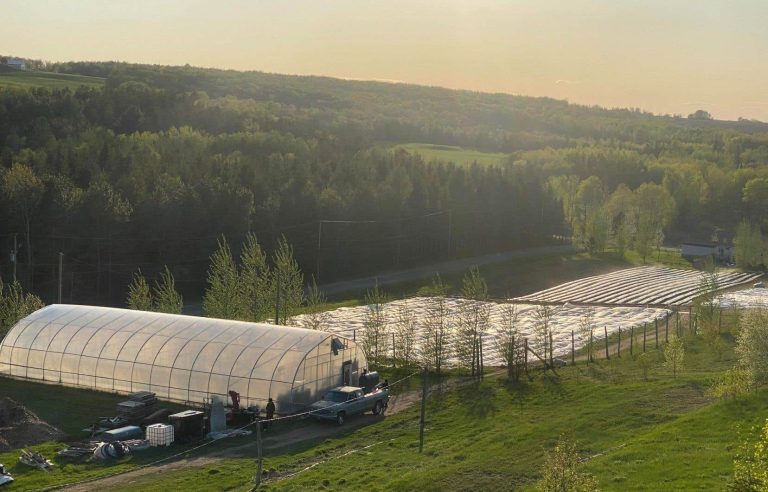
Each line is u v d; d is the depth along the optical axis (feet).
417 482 139.44
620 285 517.96
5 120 577.84
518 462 149.38
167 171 488.85
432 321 298.35
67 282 392.47
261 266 298.35
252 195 464.24
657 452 146.92
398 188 562.66
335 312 381.40
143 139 597.11
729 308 392.47
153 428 168.45
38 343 224.53
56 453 161.07
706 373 231.91
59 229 397.19
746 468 103.09
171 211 430.61
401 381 237.25
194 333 215.51
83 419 188.34
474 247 619.67
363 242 529.86
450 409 204.03
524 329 357.41
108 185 416.67
